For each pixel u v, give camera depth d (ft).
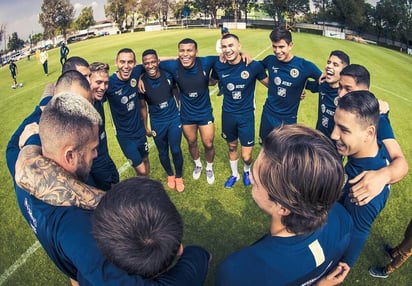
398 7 205.57
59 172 5.36
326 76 12.44
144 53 13.20
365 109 6.37
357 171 7.05
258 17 265.75
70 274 5.73
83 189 5.44
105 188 13.67
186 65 13.78
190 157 19.67
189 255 4.92
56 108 5.37
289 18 223.30
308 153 3.76
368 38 219.61
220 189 16.43
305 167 3.73
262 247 4.68
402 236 13.15
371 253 12.25
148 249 3.87
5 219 15.37
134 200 3.93
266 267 4.53
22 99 39.75
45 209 5.24
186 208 15.15
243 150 16.01
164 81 14.05
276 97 15.02
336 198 3.99
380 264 11.75
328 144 3.96
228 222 14.16
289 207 4.01
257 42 76.02
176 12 254.06
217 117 27.55
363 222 6.68
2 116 32.58
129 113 13.88
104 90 11.73
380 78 44.29
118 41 107.45
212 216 14.56
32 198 5.43
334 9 215.72
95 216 4.09
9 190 17.80
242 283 4.54
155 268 4.00
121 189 4.12
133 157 14.89
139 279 4.26
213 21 226.17
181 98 15.16
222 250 12.69
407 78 49.37
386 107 8.75
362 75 10.01
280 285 4.57
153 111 14.48
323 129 13.64
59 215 5.10
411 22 207.21
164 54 68.90
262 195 4.38
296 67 13.92
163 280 4.38
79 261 4.61
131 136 14.42
